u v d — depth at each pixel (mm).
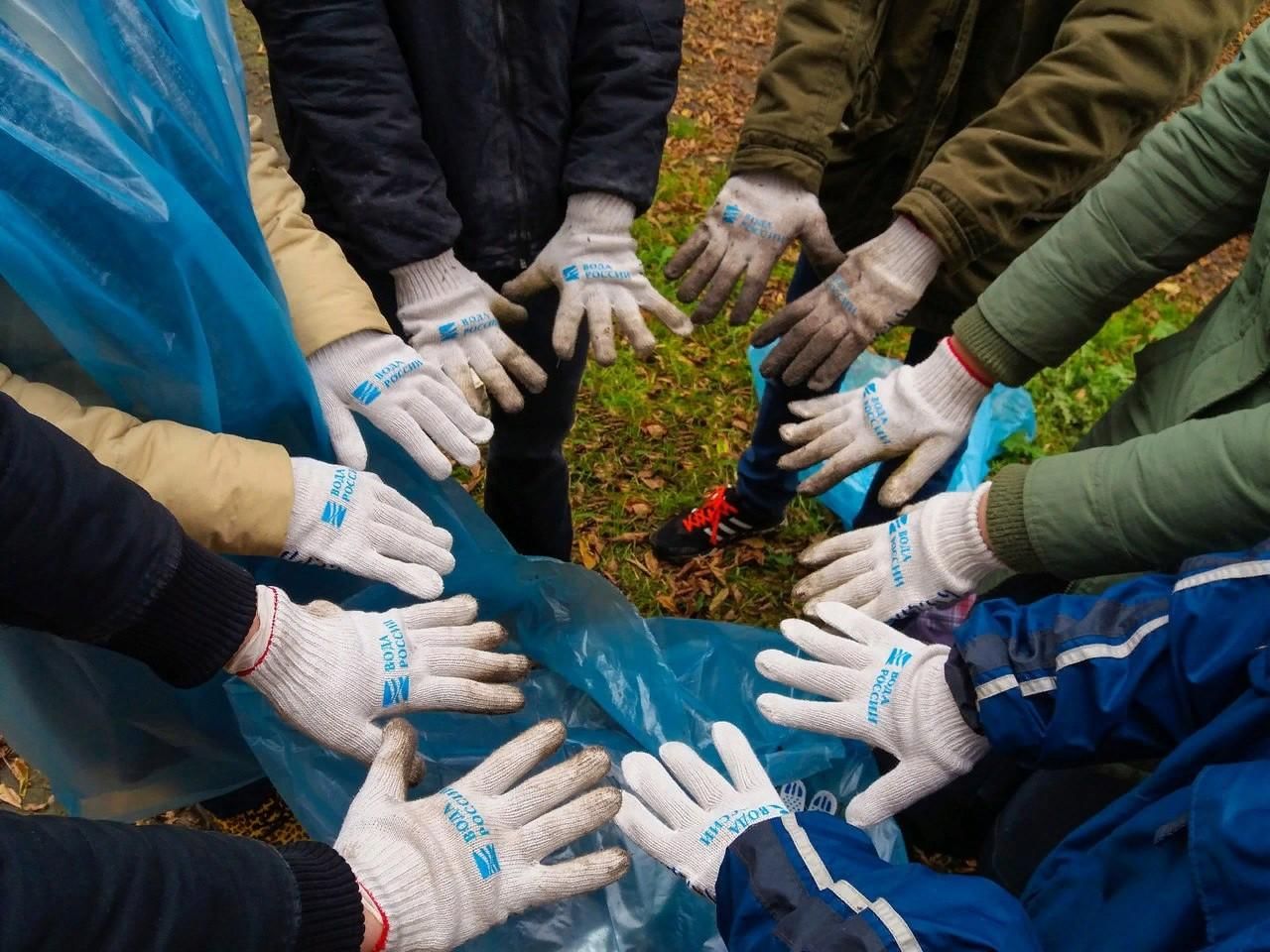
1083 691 1089
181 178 1220
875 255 1789
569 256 1754
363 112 1497
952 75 1854
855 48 1792
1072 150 1644
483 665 1340
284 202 1509
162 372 1223
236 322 1253
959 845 1983
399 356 1480
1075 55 1611
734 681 1738
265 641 1162
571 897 1355
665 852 1296
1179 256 1438
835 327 1812
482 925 1169
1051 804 1574
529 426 2049
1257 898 799
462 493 1636
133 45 1141
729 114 5277
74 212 1062
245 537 1239
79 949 720
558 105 1687
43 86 1021
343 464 1446
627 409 3121
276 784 1377
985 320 1576
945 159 1710
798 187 1883
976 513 1380
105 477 990
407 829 1151
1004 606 1211
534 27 1596
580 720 1629
